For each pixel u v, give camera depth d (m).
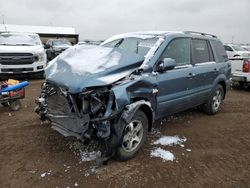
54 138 4.84
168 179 3.65
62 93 3.84
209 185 3.55
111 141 3.72
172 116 6.41
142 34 5.36
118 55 4.25
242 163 4.17
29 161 4.02
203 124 5.93
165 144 4.74
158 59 4.56
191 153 4.44
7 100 6.29
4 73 10.60
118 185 3.47
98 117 3.66
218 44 6.70
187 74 5.21
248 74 9.48
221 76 6.50
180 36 5.27
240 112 7.05
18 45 11.42
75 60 4.26
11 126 5.45
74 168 3.83
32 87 9.87
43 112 4.49
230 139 5.12
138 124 4.14
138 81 4.00
